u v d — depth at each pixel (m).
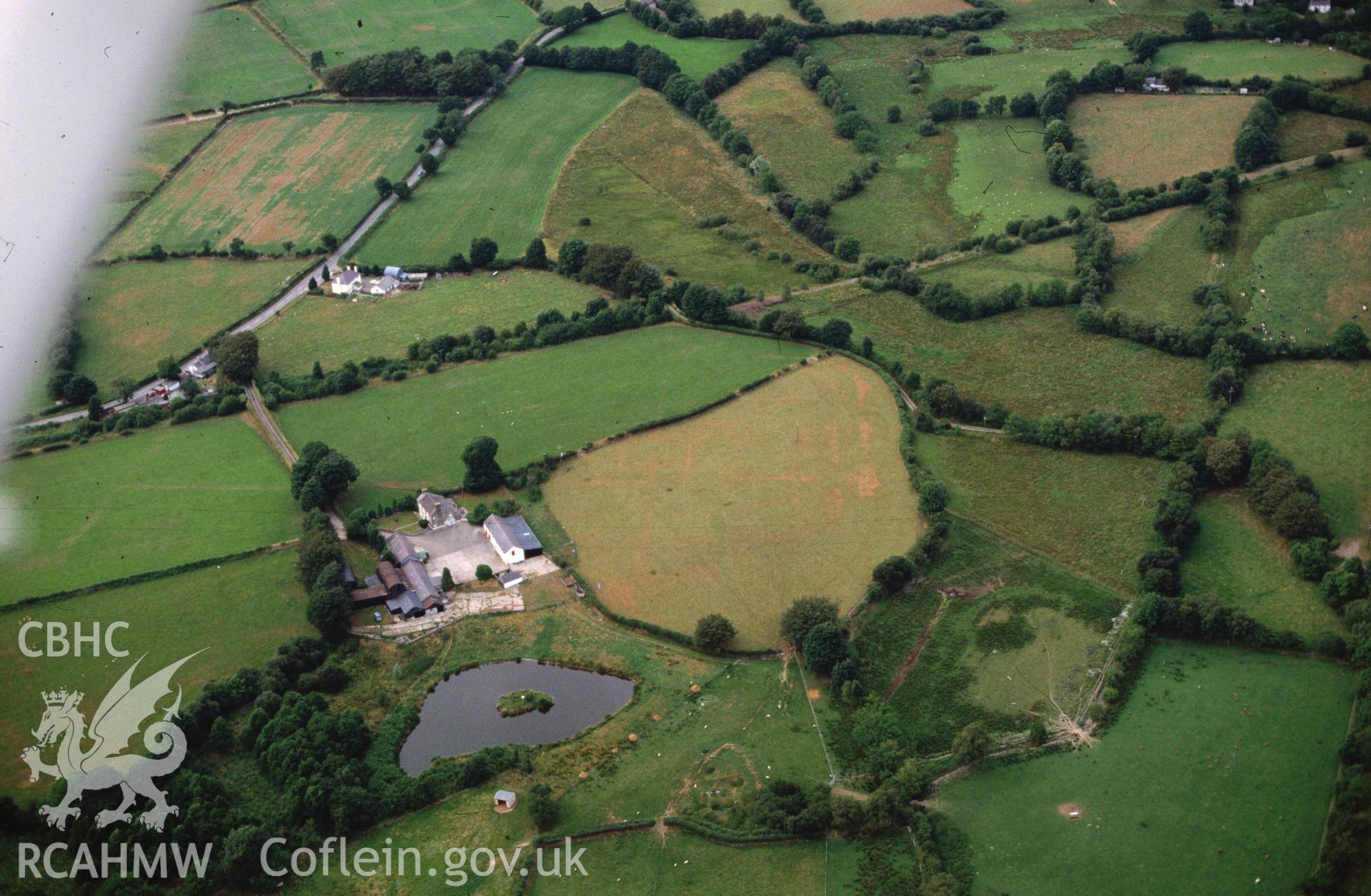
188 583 192.38
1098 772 159.88
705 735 166.00
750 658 178.88
